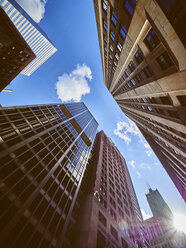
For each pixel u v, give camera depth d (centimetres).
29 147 2872
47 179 2770
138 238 4572
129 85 3003
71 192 3344
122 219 4278
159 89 1838
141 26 1355
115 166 7625
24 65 5512
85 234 2659
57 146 3862
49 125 4316
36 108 4391
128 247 3494
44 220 2314
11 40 4469
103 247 2761
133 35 1592
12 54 4872
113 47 2650
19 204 2033
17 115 3303
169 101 1934
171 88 1584
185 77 1222
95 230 2836
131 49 1880
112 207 4238
